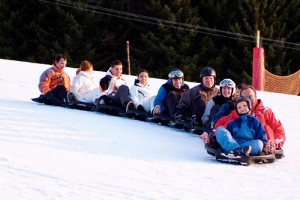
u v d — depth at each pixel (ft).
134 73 127.54
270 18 132.67
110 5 135.23
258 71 83.87
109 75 34.12
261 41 126.21
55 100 35.19
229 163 22.13
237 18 133.90
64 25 128.36
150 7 131.95
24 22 132.36
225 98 27.68
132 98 33.04
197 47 131.85
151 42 127.03
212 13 134.41
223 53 130.11
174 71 31.09
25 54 129.59
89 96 34.96
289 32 132.77
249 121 22.81
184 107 29.78
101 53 132.57
